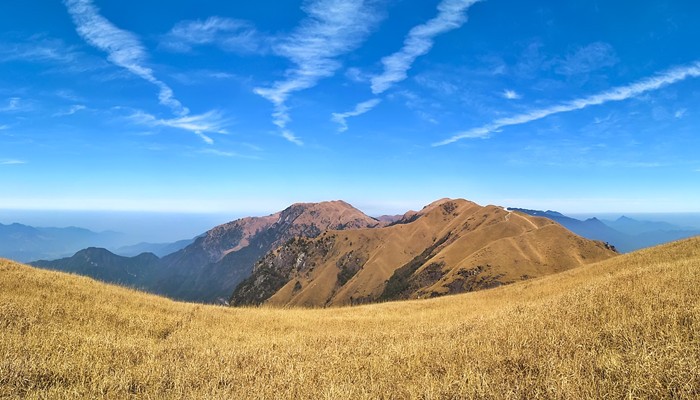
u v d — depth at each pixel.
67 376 7.42
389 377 7.60
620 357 6.30
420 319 18.33
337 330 16.05
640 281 12.61
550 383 5.85
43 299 15.04
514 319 11.78
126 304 17.84
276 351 10.84
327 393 6.52
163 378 7.72
